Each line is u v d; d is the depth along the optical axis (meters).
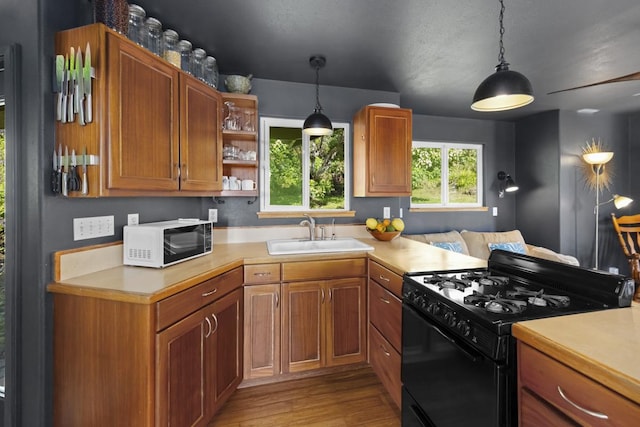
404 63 2.40
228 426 1.74
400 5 1.69
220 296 1.77
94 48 1.34
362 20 1.83
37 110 1.35
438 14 1.77
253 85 2.69
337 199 2.97
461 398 1.15
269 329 2.08
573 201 3.85
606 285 1.14
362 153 2.69
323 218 2.83
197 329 1.56
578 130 3.86
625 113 3.96
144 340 1.26
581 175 3.87
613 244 3.99
